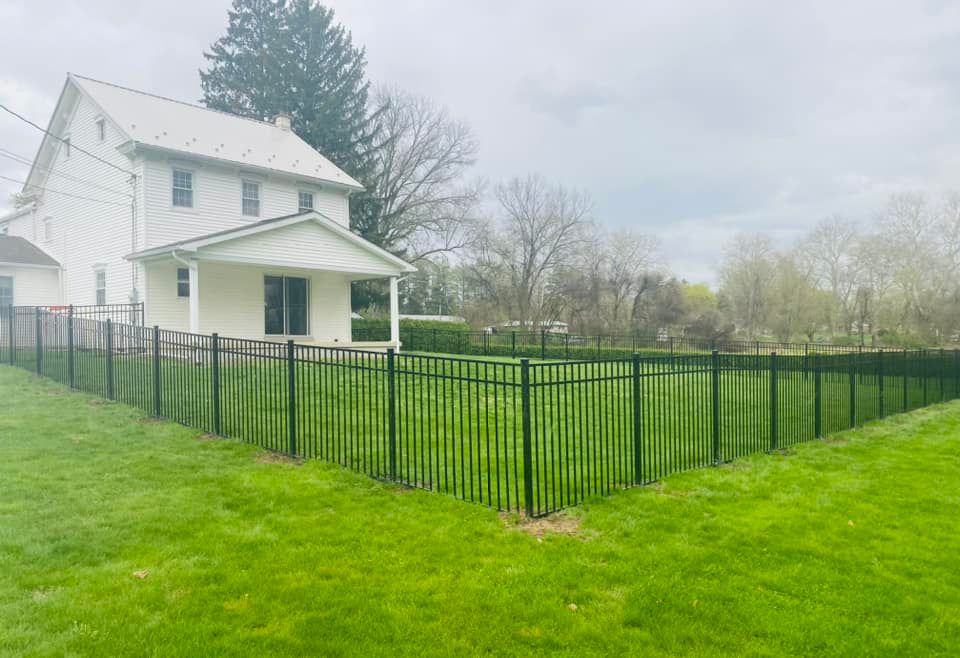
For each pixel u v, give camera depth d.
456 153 37.56
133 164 17.67
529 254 46.41
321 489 5.64
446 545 4.34
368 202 32.09
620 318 40.88
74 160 20.45
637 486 6.13
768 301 39.72
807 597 3.65
